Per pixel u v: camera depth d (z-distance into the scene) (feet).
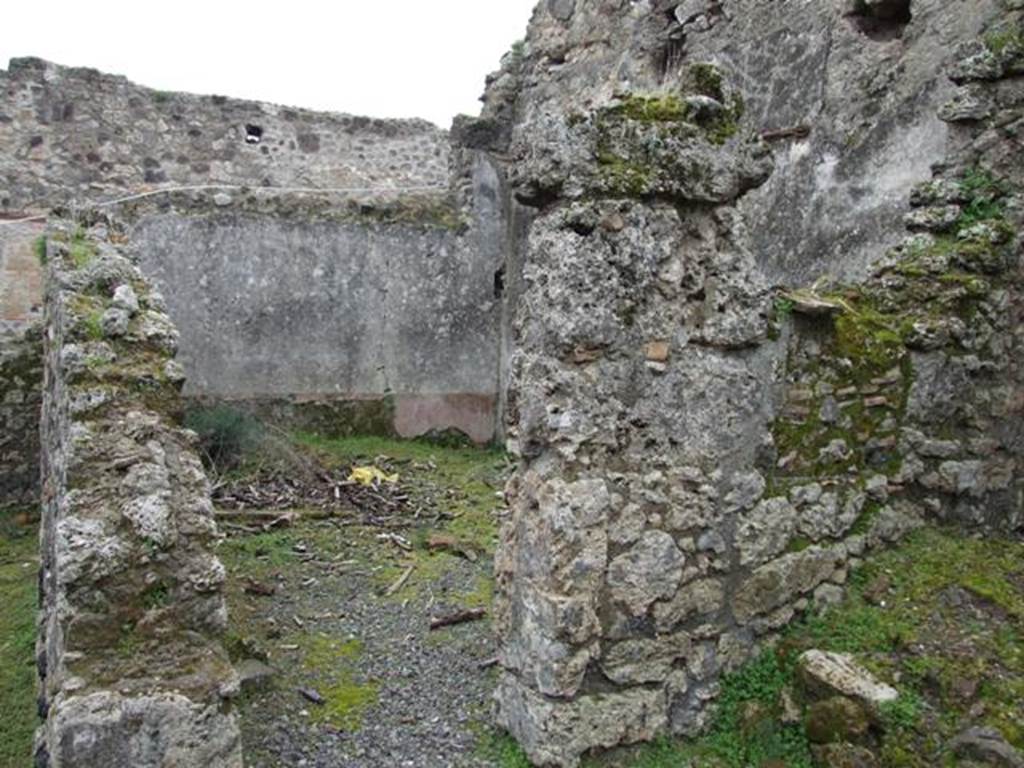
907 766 10.17
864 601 12.81
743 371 11.97
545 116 11.12
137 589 9.41
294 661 14.23
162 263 28.91
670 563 11.37
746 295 11.89
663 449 11.38
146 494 10.00
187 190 29.43
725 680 11.92
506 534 11.91
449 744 11.78
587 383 10.87
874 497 13.51
